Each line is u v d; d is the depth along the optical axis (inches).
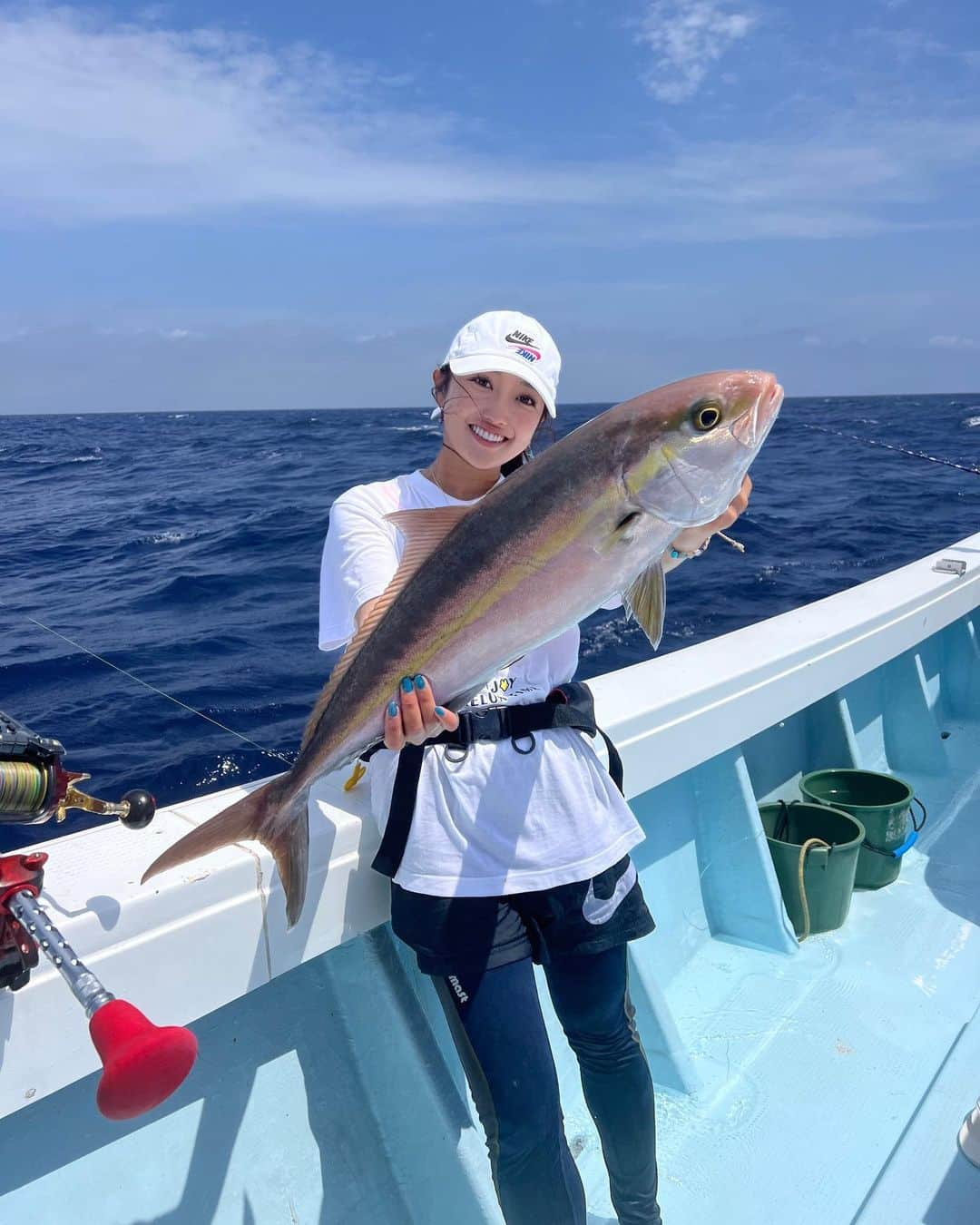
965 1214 87.3
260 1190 75.5
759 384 66.4
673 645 330.3
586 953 73.4
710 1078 104.9
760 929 126.8
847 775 152.3
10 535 542.0
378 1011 85.1
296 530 526.0
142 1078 45.0
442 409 78.7
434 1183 81.4
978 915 135.1
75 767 204.2
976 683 204.4
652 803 121.8
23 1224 66.6
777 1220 88.0
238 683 259.8
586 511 66.7
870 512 679.1
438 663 68.9
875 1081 104.1
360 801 83.8
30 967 57.9
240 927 71.1
